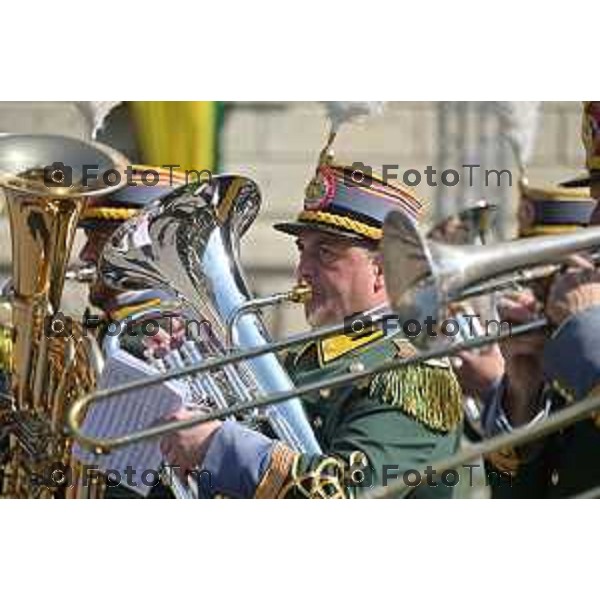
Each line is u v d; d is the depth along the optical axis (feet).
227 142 67.82
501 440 27.37
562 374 30.35
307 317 35.50
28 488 36.06
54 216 35.17
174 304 35.40
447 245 27.99
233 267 35.45
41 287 35.40
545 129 62.95
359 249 35.06
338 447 33.83
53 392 35.63
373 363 34.35
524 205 36.09
